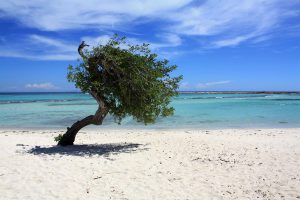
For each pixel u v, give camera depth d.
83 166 11.12
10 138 17.39
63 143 15.41
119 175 10.16
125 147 15.01
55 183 9.23
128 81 13.63
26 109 43.75
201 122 27.92
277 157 12.42
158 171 10.64
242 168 10.94
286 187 8.94
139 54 14.02
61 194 8.40
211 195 8.45
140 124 26.84
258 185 9.17
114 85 14.23
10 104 58.22
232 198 8.24
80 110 41.41
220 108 45.12
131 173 10.39
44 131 22.52
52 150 13.87
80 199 8.09
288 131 20.88
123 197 8.30
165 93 14.95
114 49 13.78
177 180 9.67
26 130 23.17
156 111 15.02
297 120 29.20
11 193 8.38
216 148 14.45
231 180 9.65
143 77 13.66
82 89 14.06
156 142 16.42
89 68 14.05
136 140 17.31
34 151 13.52
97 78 14.22
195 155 13.05
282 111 39.38
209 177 9.97
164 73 15.00
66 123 27.64
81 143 16.50
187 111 39.69
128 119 30.59
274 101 68.31
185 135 18.78
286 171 10.43
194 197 8.32
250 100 75.00
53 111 39.81
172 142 16.27
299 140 16.67
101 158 12.41
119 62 13.41
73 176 9.93
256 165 11.30
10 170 10.38
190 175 10.19
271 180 9.56
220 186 9.13
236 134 19.36
